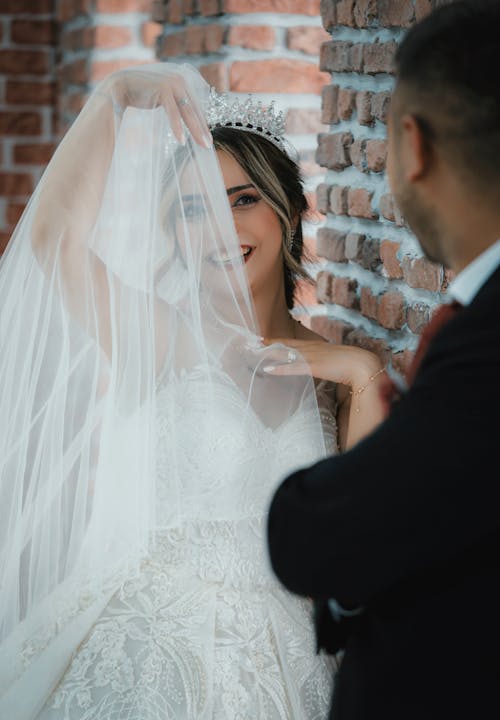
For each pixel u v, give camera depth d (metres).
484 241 1.11
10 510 1.94
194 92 1.96
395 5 2.04
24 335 1.95
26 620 1.88
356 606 1.18
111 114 1.93
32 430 1.95
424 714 1.08
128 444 1.91
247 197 2.16
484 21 1.07
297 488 1.12
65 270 1.92
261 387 2.00
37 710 1.75
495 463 0.99
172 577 1.87
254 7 2.73
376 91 2.19
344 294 2.38
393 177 1.17
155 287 2.00
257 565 1.88
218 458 1.90
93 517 1.91
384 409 1.31
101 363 1.95
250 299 2.01
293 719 1.79
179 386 1.94
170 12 3.11
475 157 1.08
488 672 1.05
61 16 3.86
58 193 1.91
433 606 1.08
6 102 4.02
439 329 1.09
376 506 1.03
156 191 1.95
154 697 1.75
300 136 2.84
